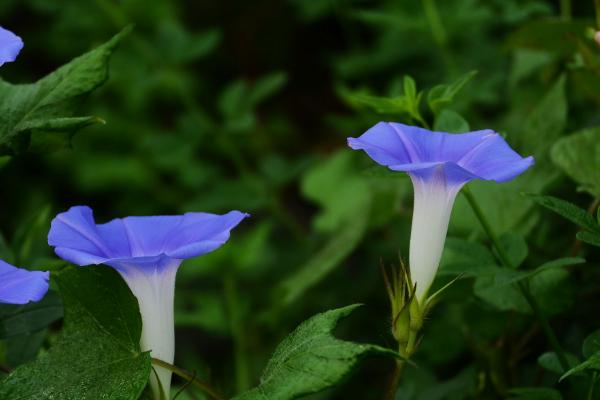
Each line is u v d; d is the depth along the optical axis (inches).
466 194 30.9
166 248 28.7
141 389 28.0
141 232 28.9
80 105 29.8
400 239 43.0
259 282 48.1
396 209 38.8
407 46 49.5
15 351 30.8
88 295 28.6
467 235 34.3
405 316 29.0
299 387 27.4
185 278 50.3
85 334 28.6
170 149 48.8
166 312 28.8
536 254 34.8
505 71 46.7
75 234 28.2
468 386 33.4
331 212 46.9
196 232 28.6
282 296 39.4
